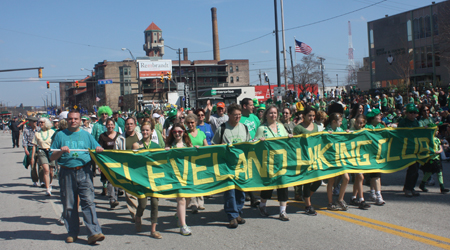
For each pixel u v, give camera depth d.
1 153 20.50
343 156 6.69
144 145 6.42
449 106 16.67
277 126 6.64
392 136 7.16
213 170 5.91
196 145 6.14
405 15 42.88
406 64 40.56
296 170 6.28
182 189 5.69
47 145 8.93
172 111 9.21
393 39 44.53
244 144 6.10
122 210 7.33
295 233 5.38
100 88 106.12
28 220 6.70
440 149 7.57
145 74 88.69
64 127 9.05
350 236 5.14
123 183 5.64
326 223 5.80
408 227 5.42
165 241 5.31
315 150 6.50
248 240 5.18
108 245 5.23
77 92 138.25
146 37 135.50
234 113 6.28
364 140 6.91
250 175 6.12
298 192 7.49
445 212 6.14
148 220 6.51
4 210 7.48
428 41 40.62
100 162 5.52
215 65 100.62
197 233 5.62
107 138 7.51
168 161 5.76
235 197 6.14
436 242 4.79
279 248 4.80
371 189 7.02
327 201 7.32
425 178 7.71
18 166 14.75
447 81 39.31
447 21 33.44
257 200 7.11
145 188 5.62
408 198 7.23
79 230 5.87
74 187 5.36
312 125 6.87
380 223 5.67
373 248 4.67
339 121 7.07
